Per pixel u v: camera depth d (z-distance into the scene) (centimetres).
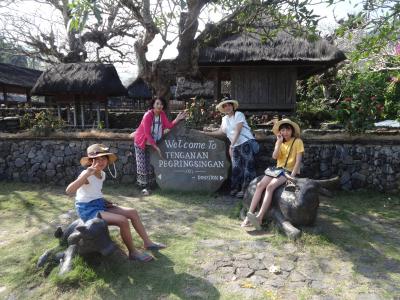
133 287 301
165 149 600
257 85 885
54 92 1020
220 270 329
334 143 599
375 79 892
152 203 545
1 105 1560
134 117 1221
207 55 803
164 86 721
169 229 435
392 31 492
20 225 457
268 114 895
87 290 296
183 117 605
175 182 604
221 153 591
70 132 678
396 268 334
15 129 834
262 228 432
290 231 397
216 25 669
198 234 418
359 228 437
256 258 354
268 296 287
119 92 1064
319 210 507
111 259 336
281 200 421
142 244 384
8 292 300
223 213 497
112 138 648
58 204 544
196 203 545
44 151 670
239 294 290
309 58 782
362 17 486
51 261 333
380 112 629
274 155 455
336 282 309
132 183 649
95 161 327
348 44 1045
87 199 335
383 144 584
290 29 698
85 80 1008
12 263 350
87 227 296
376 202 541
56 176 668
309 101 1201
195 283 307
